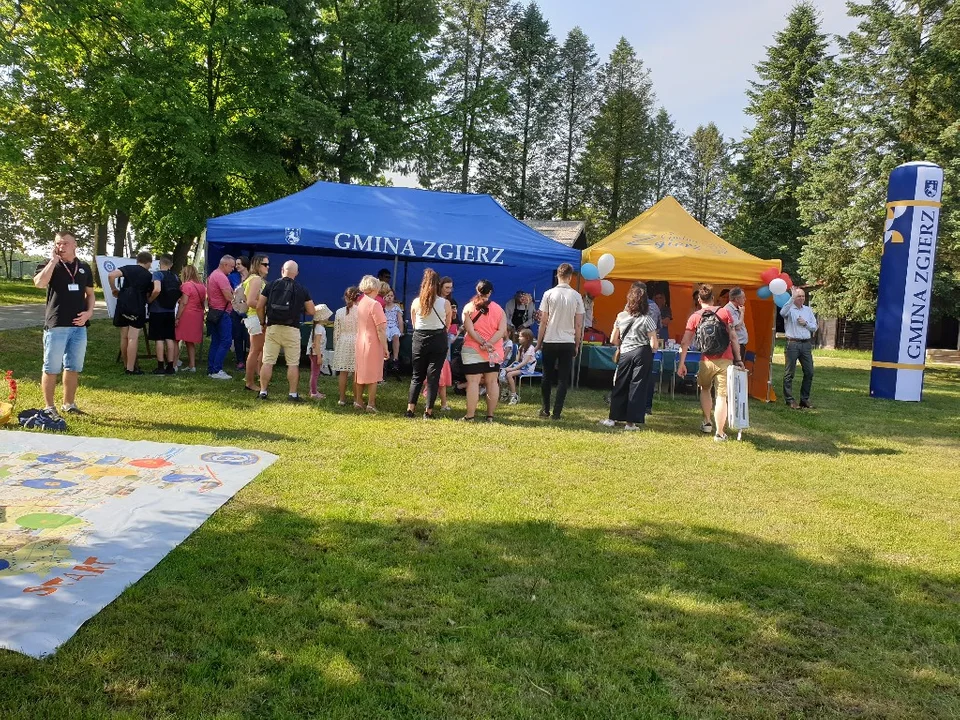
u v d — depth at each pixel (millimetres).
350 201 11688
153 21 16328
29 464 5062
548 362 8453
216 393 8320
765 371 11672
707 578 3910
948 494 6051
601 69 44344
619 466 6312
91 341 12266
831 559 4352
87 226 33031
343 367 8062
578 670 2898
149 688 2570
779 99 35625
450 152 26422
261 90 19281
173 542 3869
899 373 12766
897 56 20688
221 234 10266
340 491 4953
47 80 15562
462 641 3057
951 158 18750
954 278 19188
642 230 12195
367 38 22562
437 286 7801
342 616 3188
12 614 2990
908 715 2740
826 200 23453
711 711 2670
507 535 4344
